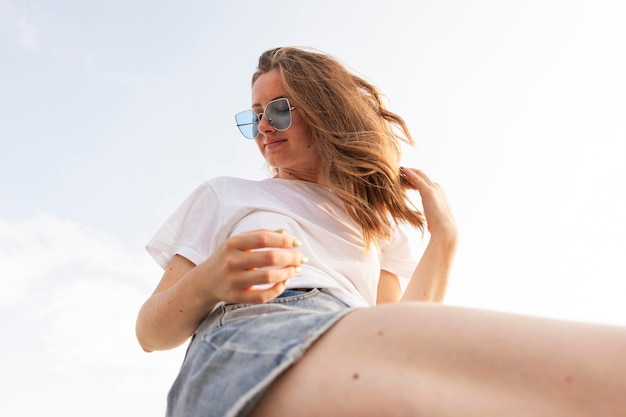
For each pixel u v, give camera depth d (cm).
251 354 79
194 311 106
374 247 155
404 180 175
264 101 174
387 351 70
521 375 62
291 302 109
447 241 155
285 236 96
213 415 74
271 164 168
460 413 60
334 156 162
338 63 186
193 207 143
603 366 61
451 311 75
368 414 63
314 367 72
